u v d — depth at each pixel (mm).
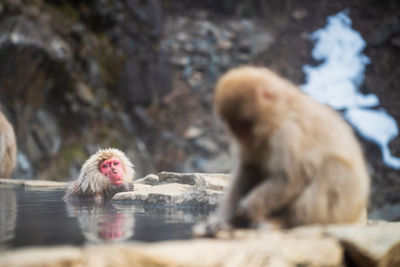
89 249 2324
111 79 18109
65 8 17266
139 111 18875
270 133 3035
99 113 17156
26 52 14914
